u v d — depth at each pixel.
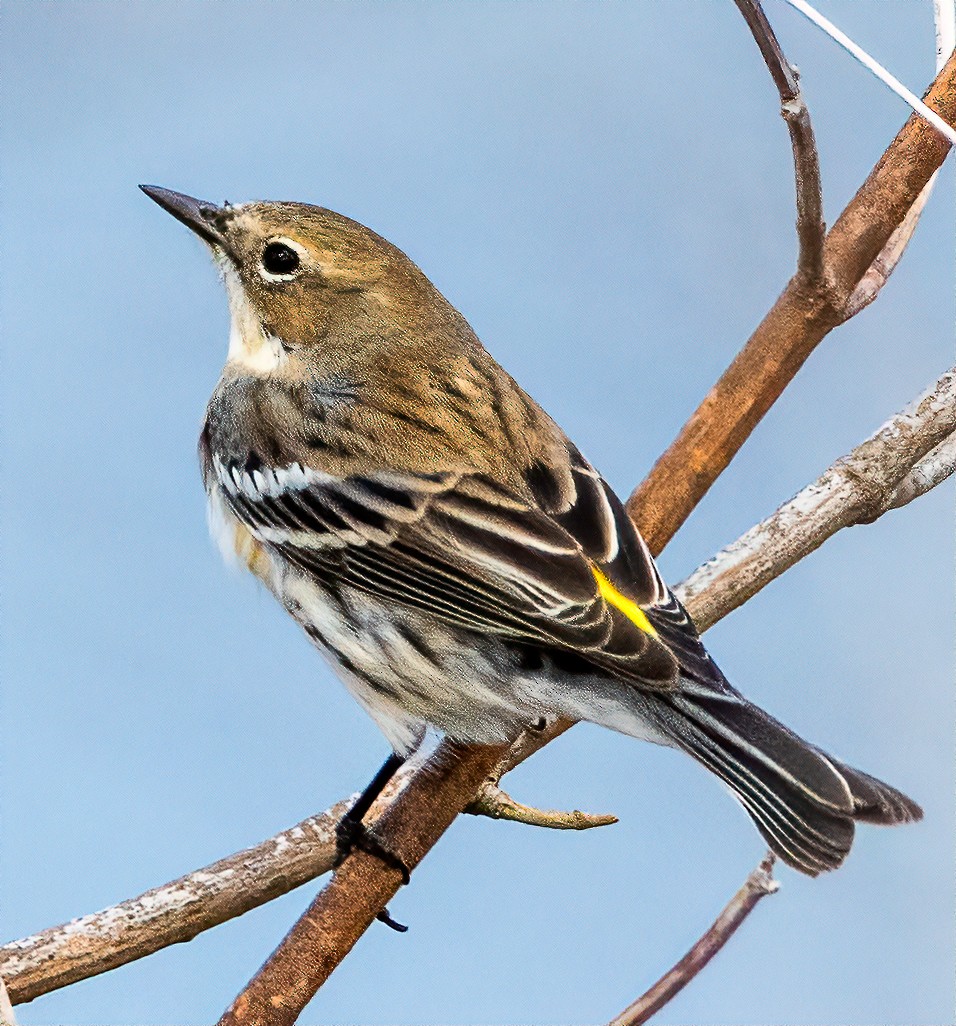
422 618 2.92
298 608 2.94
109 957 2.89
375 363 2.94
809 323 2.91
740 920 2.89
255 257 2.94
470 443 2.93
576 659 2.91
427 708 2.92
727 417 2.91
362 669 2.93
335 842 2.90
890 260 2.91
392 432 2.93
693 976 2.89
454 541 2.92
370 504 2.93
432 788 2.91
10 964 2.89
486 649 2.92
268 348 2.94
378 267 2.94
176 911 2.90
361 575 2.93
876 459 2.92
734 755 2.90
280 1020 2.89
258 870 2.90
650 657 2.91
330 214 2.94
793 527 2.92
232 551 2.94
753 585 2.92
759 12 2.89
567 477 2.92
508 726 2.92
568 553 2.92
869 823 2.90
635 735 2.91
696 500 2.92
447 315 2.95
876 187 2.91
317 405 2.94
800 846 2.90
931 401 2.92
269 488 2.94
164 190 2.95
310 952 2.90
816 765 2.90
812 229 2.90
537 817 2.91
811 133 2.90
